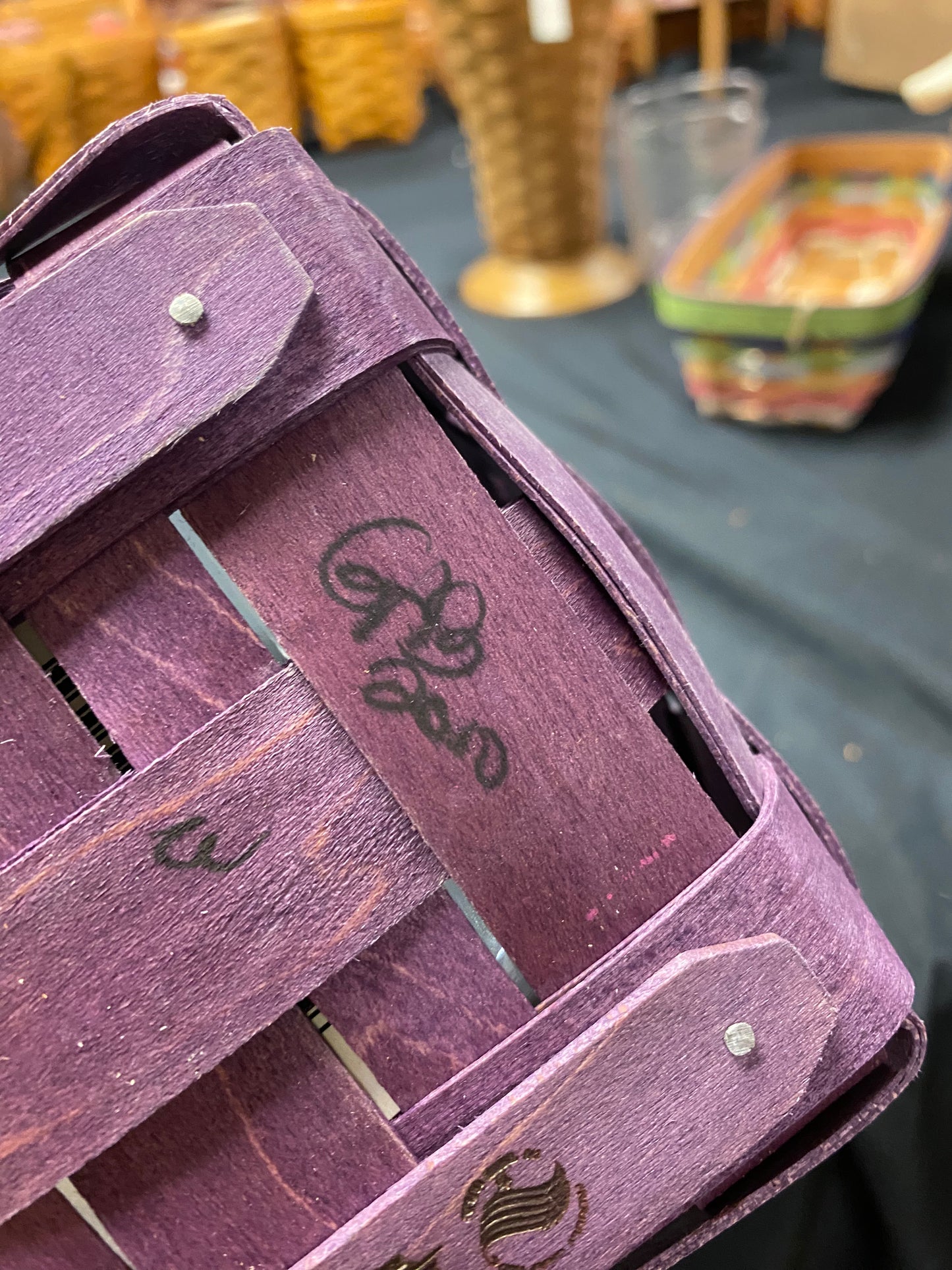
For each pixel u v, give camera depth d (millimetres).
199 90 471
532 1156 150
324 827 147
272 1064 150
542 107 460
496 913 155
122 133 147
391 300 152
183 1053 143
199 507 148
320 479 150
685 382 452
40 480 138
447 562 153
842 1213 209
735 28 765
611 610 163
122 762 152
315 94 644
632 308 512
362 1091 153
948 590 335
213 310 141
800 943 161
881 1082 173
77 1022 140
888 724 303
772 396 409
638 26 722
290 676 148
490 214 518
